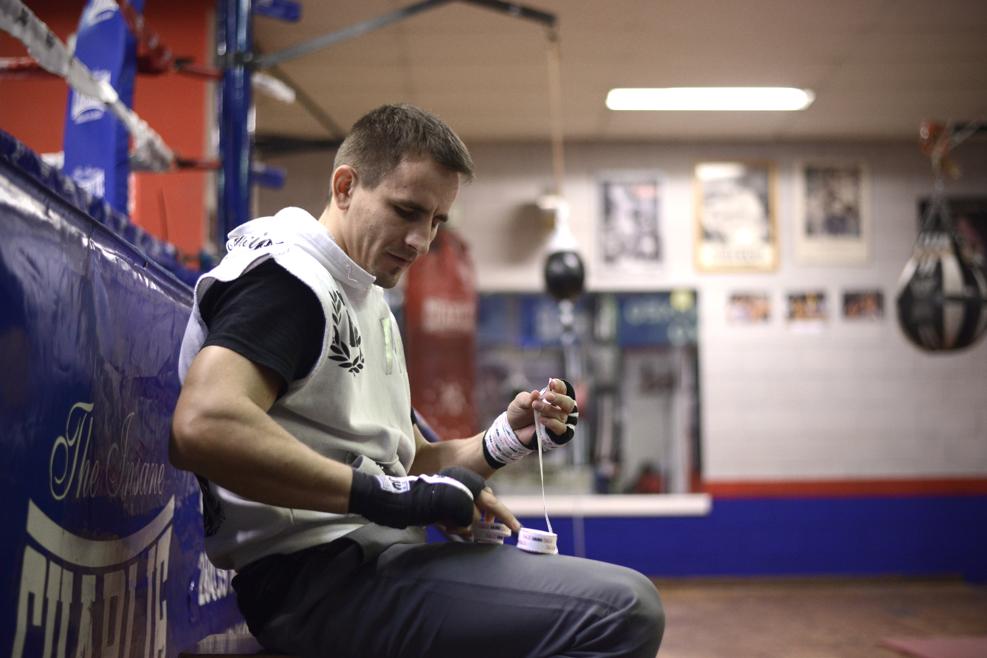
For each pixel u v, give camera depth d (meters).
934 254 5.55
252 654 1.28
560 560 1.25
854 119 6.94
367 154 1.29
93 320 1.24
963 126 5.40
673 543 7.10
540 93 6.40
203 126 4.86
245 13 3.19
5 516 0.98
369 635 1.23
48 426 1.09
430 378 6.30
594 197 7.36
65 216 1.15
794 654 4.43
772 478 7.20
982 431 7.26
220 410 1.08
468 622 1.20
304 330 1.18
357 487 1.13
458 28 5.37
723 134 7.27
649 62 5.89
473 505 1.20
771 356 7.29
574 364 7.25
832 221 7.39
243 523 1.27
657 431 7.22
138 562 1.42
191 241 4.77
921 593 6.66
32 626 1.05
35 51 1.70
